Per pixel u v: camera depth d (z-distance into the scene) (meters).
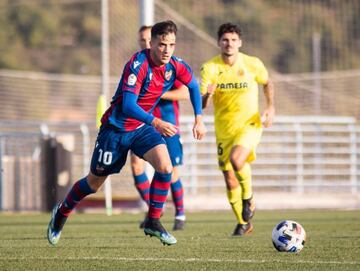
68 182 47.81
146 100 20.75
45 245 23.17
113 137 20.48
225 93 27.80
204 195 50.56
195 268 17.12
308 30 112.25
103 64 49.78
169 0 110.88
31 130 82.31
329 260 18.55
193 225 33.47
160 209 20.92
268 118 28.28
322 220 36.44
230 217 40.28
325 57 110.06
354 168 56.25
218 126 28.14
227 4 113.94
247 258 19.11
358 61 108.81
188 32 98.50
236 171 26.97
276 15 114.50
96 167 20.75
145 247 22.34
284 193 52.50
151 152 20.44
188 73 21.02
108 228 31.83
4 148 50.12
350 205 53.34
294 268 17.05
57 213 21.73
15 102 85.25
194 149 52.47
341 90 85.50
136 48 104.56
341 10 111.44
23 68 129.00
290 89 85.06
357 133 60.81
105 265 17.75
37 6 141.12
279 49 111.31
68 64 131.88
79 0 138.38
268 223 34.44
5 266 17.64
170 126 19.66
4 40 134.12
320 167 65.06
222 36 27.59
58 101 89.38
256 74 27.86
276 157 66.12
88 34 139.62
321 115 83.44
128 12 106.00
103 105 29.48
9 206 48.50
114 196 52.09
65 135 47.91
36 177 48.97
